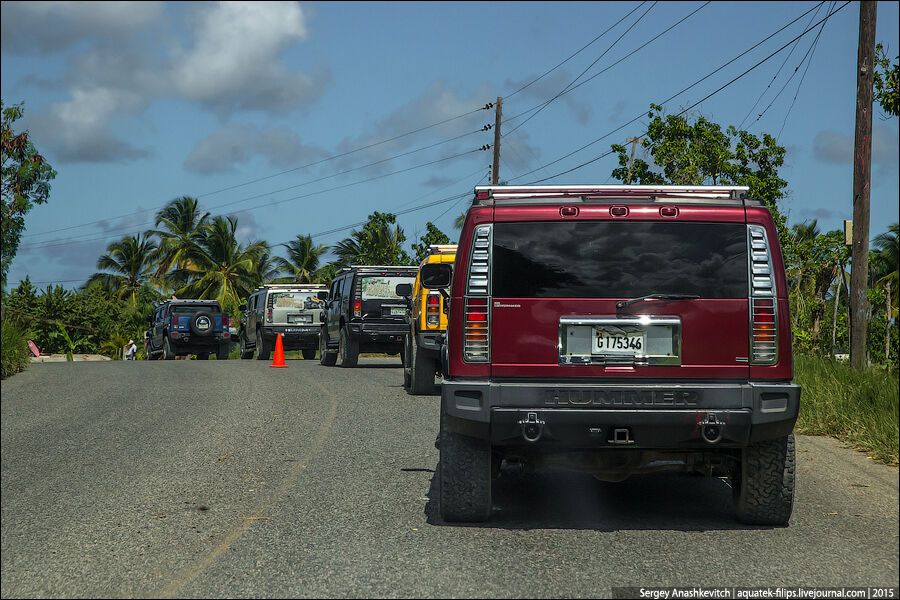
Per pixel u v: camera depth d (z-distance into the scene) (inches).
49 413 522.3
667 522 269.6
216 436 434.9
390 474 342.6
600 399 244.5
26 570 225.0
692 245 251.4
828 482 323.9
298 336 1119.6
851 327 556.1
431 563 226.7
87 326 2044.8
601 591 205.0
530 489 320.8
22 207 767.1
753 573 218.1
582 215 252.4
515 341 250.1
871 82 561.0
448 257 578.9
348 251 2187.5
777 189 925.2
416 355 599.5
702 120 967.0
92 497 306.7
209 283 2279.8
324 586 209.2
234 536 255.1
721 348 248.7
